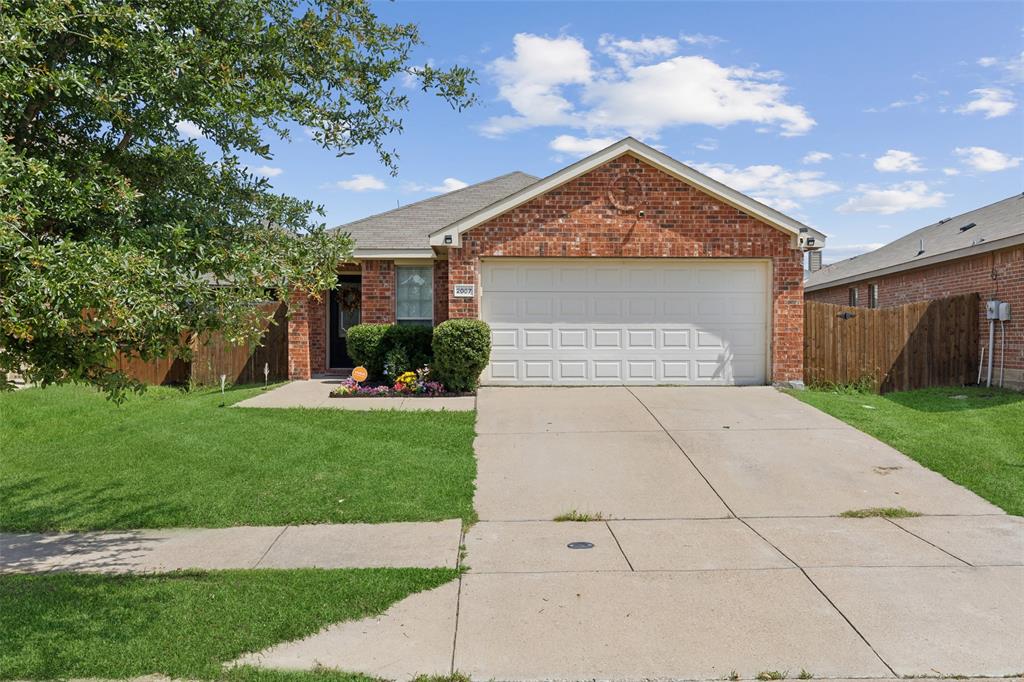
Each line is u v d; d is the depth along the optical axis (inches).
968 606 190.2
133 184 209.9
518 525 263.4
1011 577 209.9
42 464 338.6
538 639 173.8
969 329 556.1
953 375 552.1
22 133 191.8
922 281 701.3
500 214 508.1
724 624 181.0
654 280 521.0
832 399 476.4
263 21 217.3
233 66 212.1
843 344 531.8
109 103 184.2
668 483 313.0
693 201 508.4
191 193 223.0
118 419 429.1
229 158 228.1
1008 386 538.0
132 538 249.1
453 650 168.2
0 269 143.4
